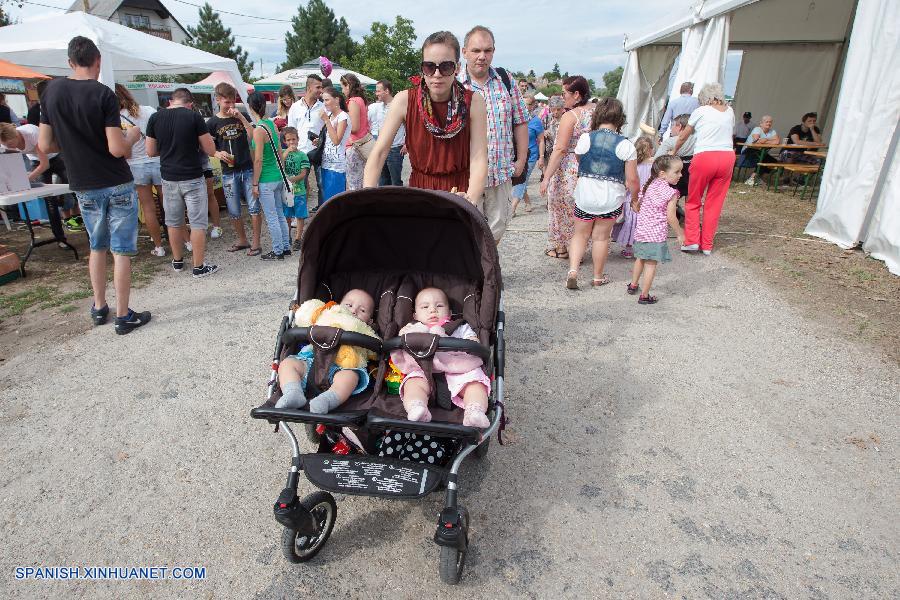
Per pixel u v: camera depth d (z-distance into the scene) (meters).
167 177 6.00
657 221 5.34
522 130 4.86
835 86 14.63
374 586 2.48
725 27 9.98
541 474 3.20
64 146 4.38
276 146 6.70
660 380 4.23
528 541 2.73
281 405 2.31
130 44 8.96
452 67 3.09
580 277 6.52
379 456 2.43
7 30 8.73
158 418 3.68
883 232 6.77
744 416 3.78
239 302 5.68
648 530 2.80
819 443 3.50
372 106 9.16
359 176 8.14
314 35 52.75
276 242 7.07
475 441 2.34
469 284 3.16
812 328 5.08
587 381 4.20
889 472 3.23
